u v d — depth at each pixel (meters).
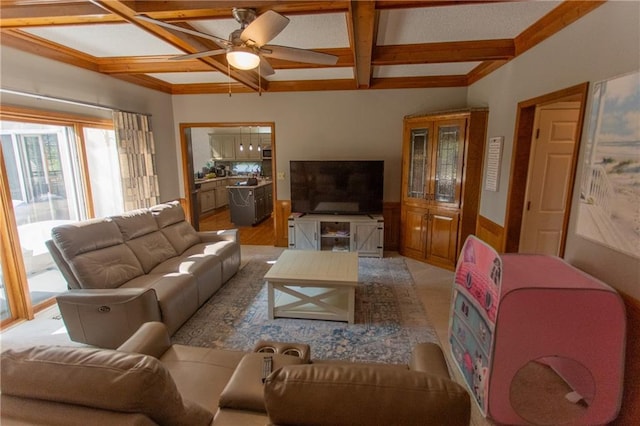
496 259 1.84
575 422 1.83
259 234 6.30
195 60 3.58
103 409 0.92
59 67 3.29
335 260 3.38
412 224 4.71
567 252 2.28
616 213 1.82
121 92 4.16
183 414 1.10
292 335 2.78
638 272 1.69
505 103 3.38
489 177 3.75
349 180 4.86
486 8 2.38
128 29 2.78
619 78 1.80
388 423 0.86
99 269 2.74
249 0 2.07
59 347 1.05
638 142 1.67
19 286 2.98
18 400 0.96
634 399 1.71
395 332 2.82
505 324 1.76
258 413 1.33
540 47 2.69
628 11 1.74
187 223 4.17
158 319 2.61
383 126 4.91
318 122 5.02
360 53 3.01
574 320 1.73
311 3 2.07
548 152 3.03
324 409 0.88
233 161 10.03
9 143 3.02
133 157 4.21
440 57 3.26
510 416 1.85
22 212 3.18
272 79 4.78
